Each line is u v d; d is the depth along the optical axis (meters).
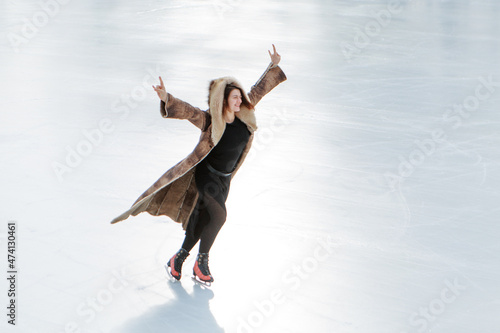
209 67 16.08
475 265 6.98
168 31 20.78
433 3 27.27
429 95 13.77
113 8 25.70
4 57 16.97
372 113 12.53
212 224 6.43
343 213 8.19
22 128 11.20
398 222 7.97
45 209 8.03
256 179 9.20
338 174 9.46
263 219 7.95
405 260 7.06
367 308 6.14
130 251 7.08
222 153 6.34
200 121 6.17
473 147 10.64
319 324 5.87
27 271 6.59
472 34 20.34
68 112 12.24
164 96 5.86
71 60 16.73
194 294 6.33
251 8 25.84
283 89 14.22
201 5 26.70
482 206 8.45
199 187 6.42
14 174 9.11
